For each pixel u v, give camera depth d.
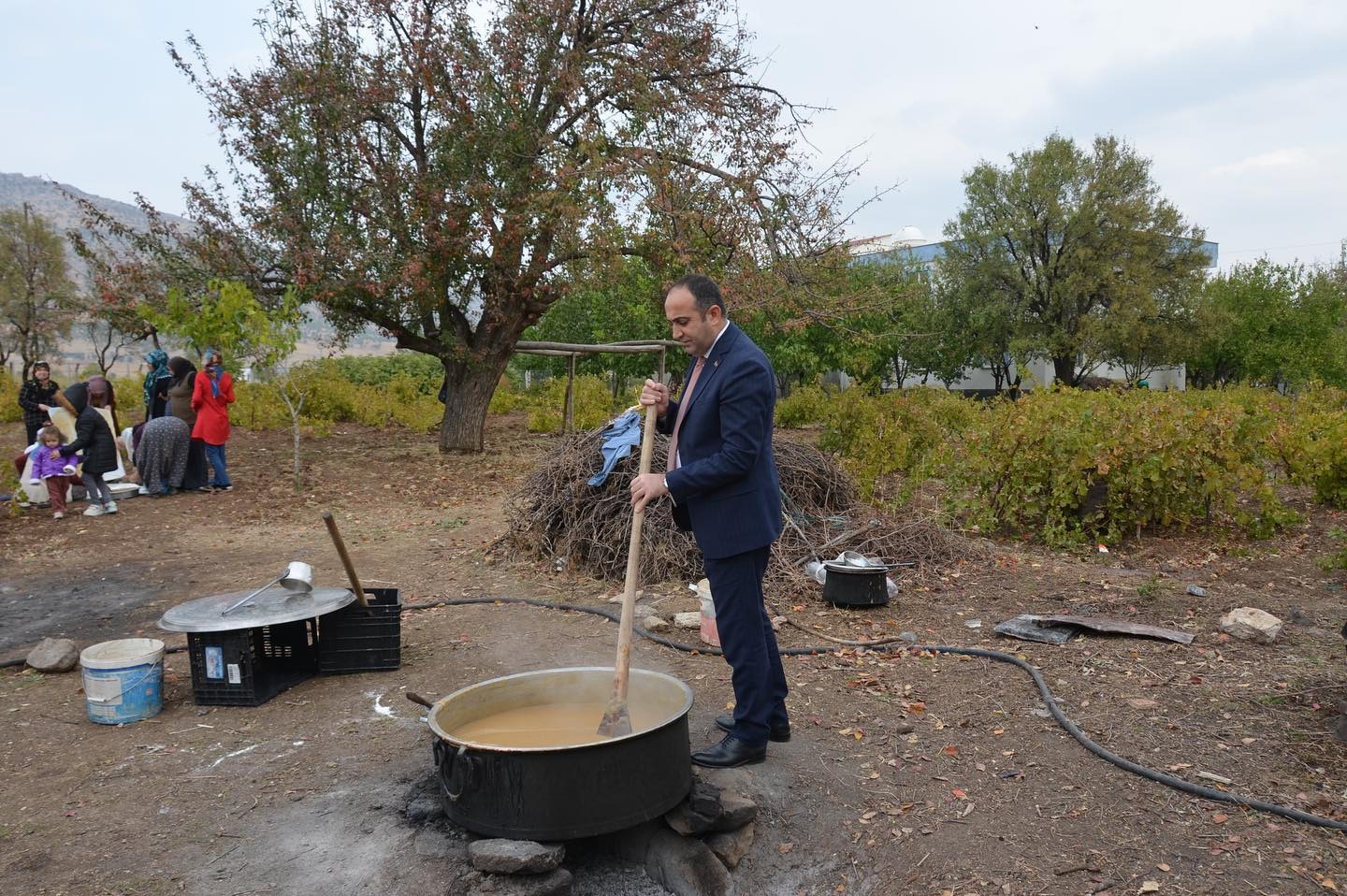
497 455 14.86
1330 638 5.07
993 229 35.28
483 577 7.04
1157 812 3.19
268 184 13.66
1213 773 3.43
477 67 13.17
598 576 6.91
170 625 4.09
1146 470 7.83
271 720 4.11
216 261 13.43
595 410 20.19
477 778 2.71
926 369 37.72
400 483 11.99
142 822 3.13
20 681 4.77
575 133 14.00
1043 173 34.66
